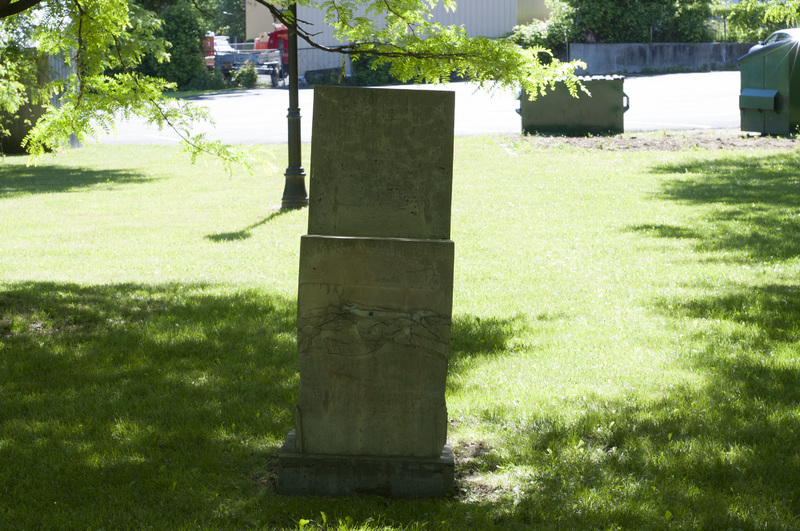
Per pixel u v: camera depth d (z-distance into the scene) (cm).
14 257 1110
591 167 1728
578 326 716
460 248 1069
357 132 415
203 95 4178
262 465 458
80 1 725
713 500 402
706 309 754
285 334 717
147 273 997
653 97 3111
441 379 421
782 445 464
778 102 2022
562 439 477
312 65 4444
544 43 4344
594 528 379
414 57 571
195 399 561
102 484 431
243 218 1386
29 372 621
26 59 946
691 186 1466
